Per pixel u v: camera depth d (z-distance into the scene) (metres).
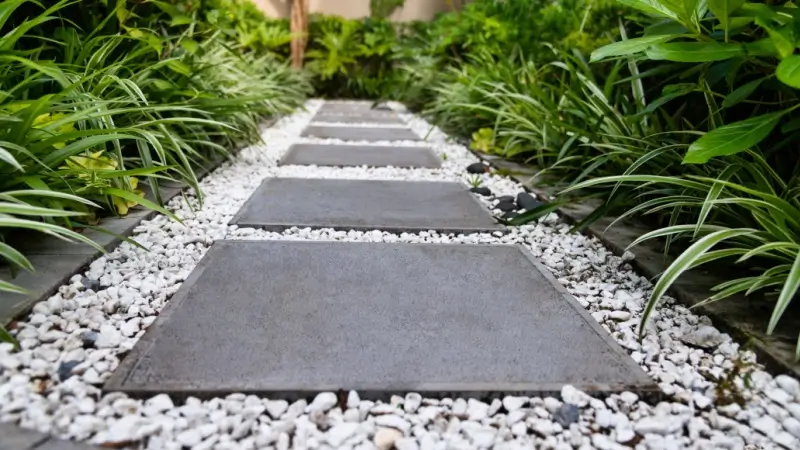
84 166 1.39
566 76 2.27
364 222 1.51
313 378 0.88
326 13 5.87
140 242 1.33
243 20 4.47
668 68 1.48
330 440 0.76
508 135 2.25
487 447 0.76
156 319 1.04
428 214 1.60
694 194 1.37
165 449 0.73
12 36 1.24
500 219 1.55
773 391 0.91
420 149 2.53
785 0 1.34
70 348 0.94
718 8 1.06
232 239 1.38
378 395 0.86
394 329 1.04
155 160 1.77
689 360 1.01
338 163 2.20
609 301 1.16
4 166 1.17
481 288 1.19
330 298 1.13
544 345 1.01
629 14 2.03
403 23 5.48
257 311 1.08
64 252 1.21
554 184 1.82
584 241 1.45
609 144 1.61
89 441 0.74
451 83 3.35
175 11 1.95
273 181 1.90
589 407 0.86
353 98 5.54
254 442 0.75
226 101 1.98
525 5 2.77
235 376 0.88
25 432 0.74
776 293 1.09
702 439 0.80
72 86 1.25
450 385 0.88
